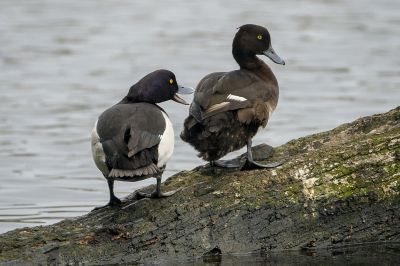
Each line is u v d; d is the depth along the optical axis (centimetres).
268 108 1185
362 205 1057
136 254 986
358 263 1026
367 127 1183
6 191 1540
